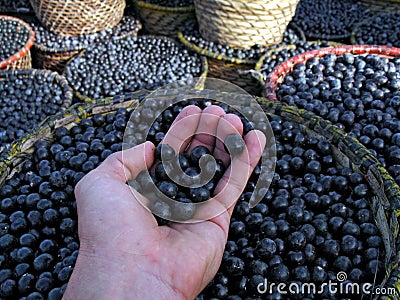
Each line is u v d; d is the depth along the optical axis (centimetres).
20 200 23
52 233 22
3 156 25
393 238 19
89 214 18
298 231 21
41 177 25
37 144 27
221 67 45
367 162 23
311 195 23
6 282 20
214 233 19
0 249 21
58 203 23
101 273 17
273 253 20
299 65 35
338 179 24
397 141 27
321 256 21
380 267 20
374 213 22
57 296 19
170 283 17
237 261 20
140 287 17
